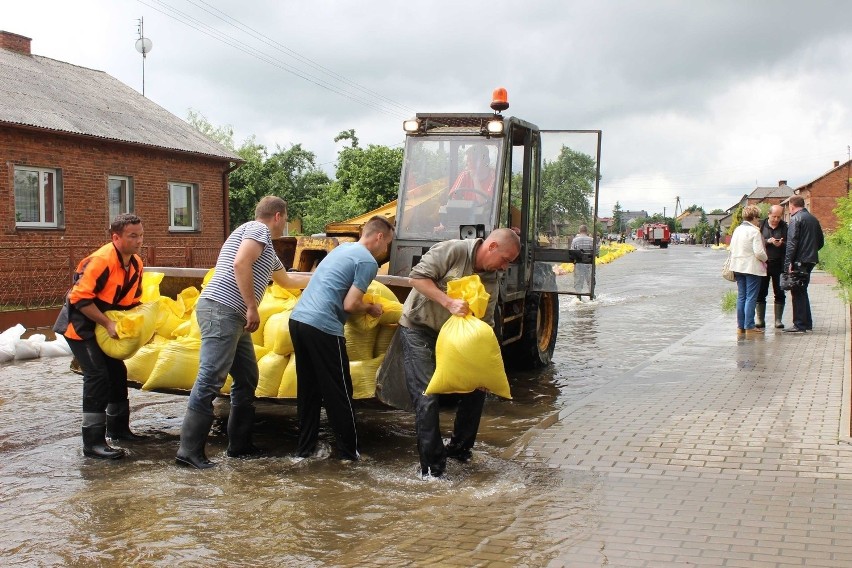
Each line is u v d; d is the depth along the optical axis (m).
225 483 5.21
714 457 5.33
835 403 6.71
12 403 7.66
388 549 3.95
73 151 17.38
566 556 3.79
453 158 8.39
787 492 4.60
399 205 8.44
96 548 4.10
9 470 5.49
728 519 4.21
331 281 5.55
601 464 5.29
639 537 4.00
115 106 20.52
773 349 9.62
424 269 5.32
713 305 17.34
